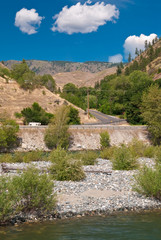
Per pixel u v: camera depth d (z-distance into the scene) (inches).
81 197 684.7
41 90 5098.4
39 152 1524.4
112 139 2802.7
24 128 2701.8
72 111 3617.1
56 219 534.6
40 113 3494.1
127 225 497.0
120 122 3885.3
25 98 4707.2
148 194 706.8
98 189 774.5
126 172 1033.5
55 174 888.3
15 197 523.2
